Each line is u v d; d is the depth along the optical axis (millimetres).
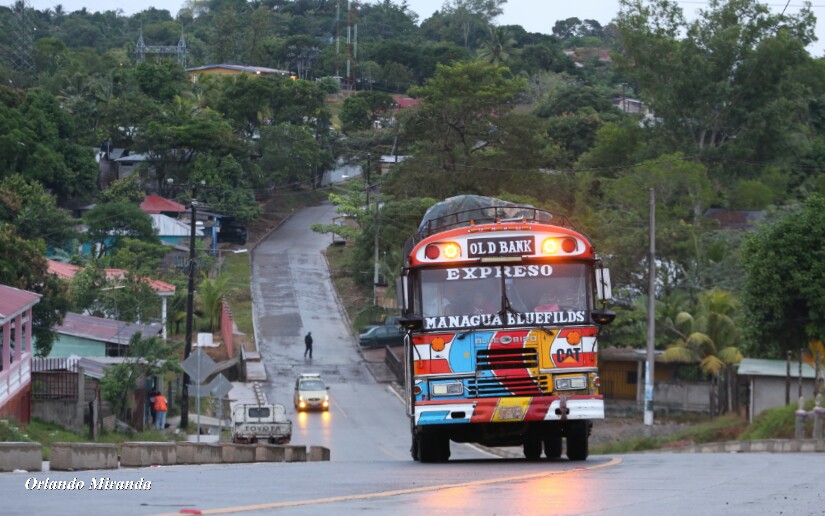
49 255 86688
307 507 10820
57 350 58625
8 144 100062
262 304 96688
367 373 77500
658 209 84375
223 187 118312
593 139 135250
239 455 27797
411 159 102188
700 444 43750
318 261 114000
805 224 43844
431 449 21672
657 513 10328
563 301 20266
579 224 79688
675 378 68062
